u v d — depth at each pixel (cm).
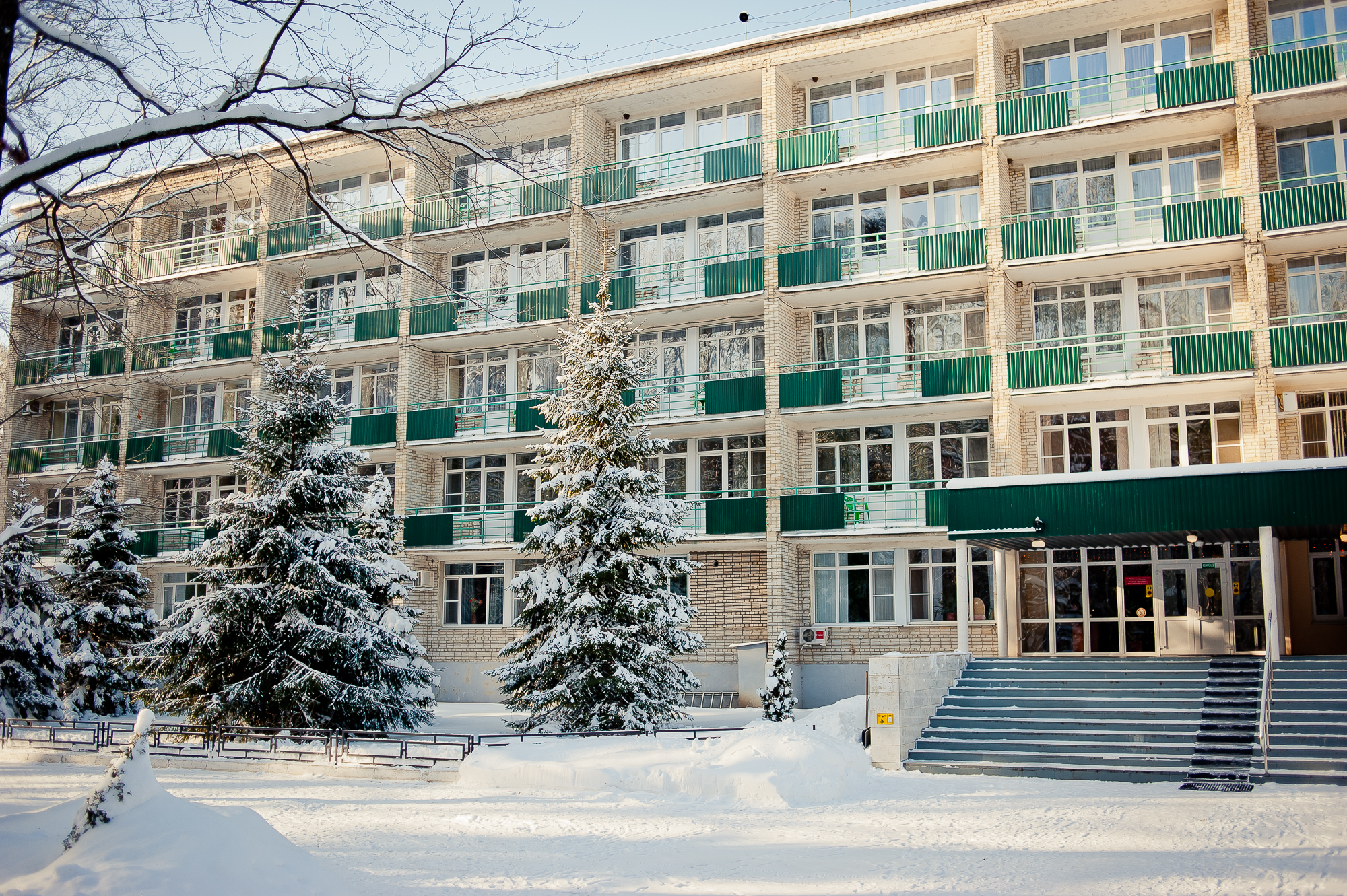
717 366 3331
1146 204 2853
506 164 1170
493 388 3666
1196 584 2666
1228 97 2661
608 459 2403
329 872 903
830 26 3120
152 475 4122
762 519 3045
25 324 1844
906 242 3103
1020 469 2869
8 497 4184
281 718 2200
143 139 964
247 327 3909
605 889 1024
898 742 1898
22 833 970
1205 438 2761
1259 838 1223
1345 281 2662
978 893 998
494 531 3506
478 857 1176
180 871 815
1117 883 1028
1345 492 1998
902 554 3008
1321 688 1930
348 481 2433
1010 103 2894
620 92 3388
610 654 2234
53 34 946
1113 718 1973
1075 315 2923
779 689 2427
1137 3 2817
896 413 2989
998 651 2514
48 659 2659
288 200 4016
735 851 1209
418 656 2569
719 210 3375
